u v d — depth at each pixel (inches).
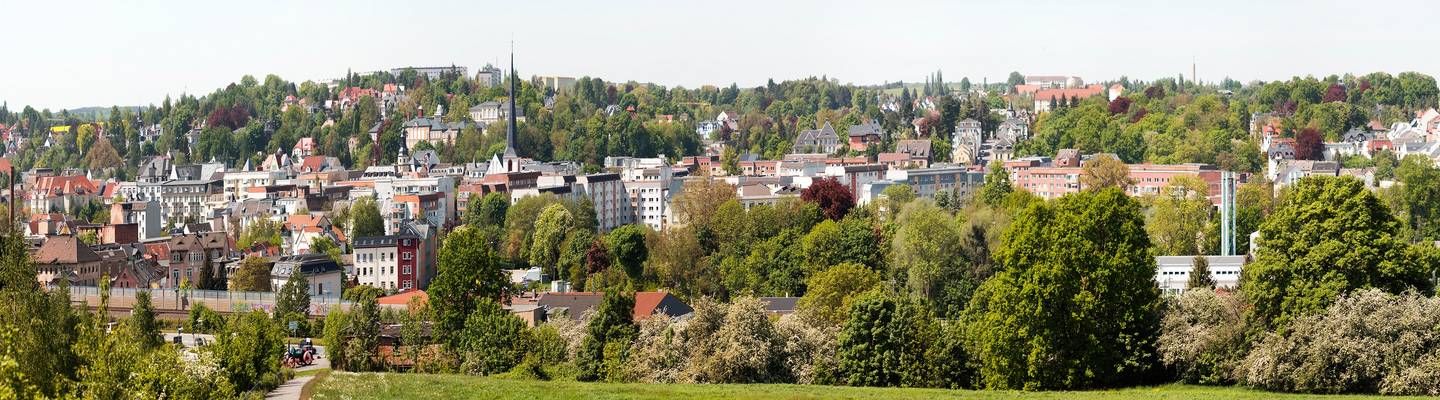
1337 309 7190.0
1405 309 7096.5
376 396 7273.6
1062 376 7632.9
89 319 6392.7
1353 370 7017.7
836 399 7130.9
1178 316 7657.5
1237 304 7760.8
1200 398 6914.4
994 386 7790.4
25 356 5511.8
